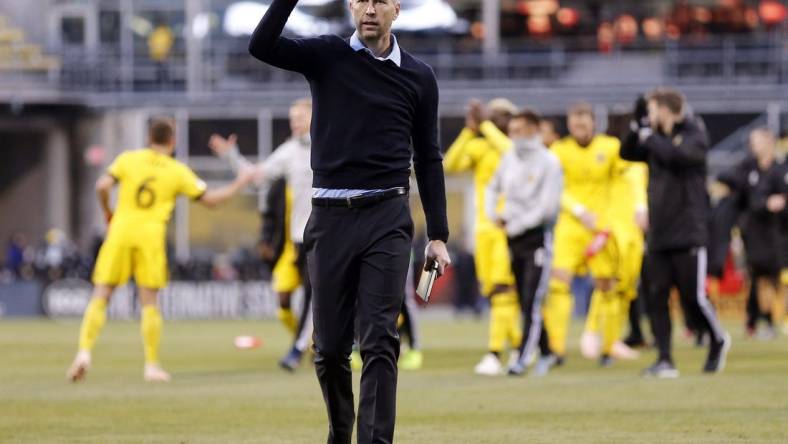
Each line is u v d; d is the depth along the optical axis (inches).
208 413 1456.7
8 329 3523.6
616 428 1295.5
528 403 1528.1
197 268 4453.7
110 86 5231.3
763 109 4990.2
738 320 3801.7
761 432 1258.6
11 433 1295.5
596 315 2126.0
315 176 1000.2
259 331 3344.0
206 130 5147.6
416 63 1007.6
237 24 5241.1
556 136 2193.7
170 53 5275.6
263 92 5137.8
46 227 5246.1
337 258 989.8
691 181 1802.4
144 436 1269.7
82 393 1686.8
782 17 5142.7
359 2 987.9
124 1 5300.2
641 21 5211.6
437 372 1983.3
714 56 5162.4
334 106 990.4
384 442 972.6
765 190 2829.7
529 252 1871.3
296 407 1512.1
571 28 5231.3
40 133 5265.8
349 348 1007.6
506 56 5211.6
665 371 1844.2
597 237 2027.6
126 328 3540.8
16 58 5211.6
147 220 1844.2
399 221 990.4
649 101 1797.5
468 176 5132.9
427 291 1021.2
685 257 1818.4
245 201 5172.2
